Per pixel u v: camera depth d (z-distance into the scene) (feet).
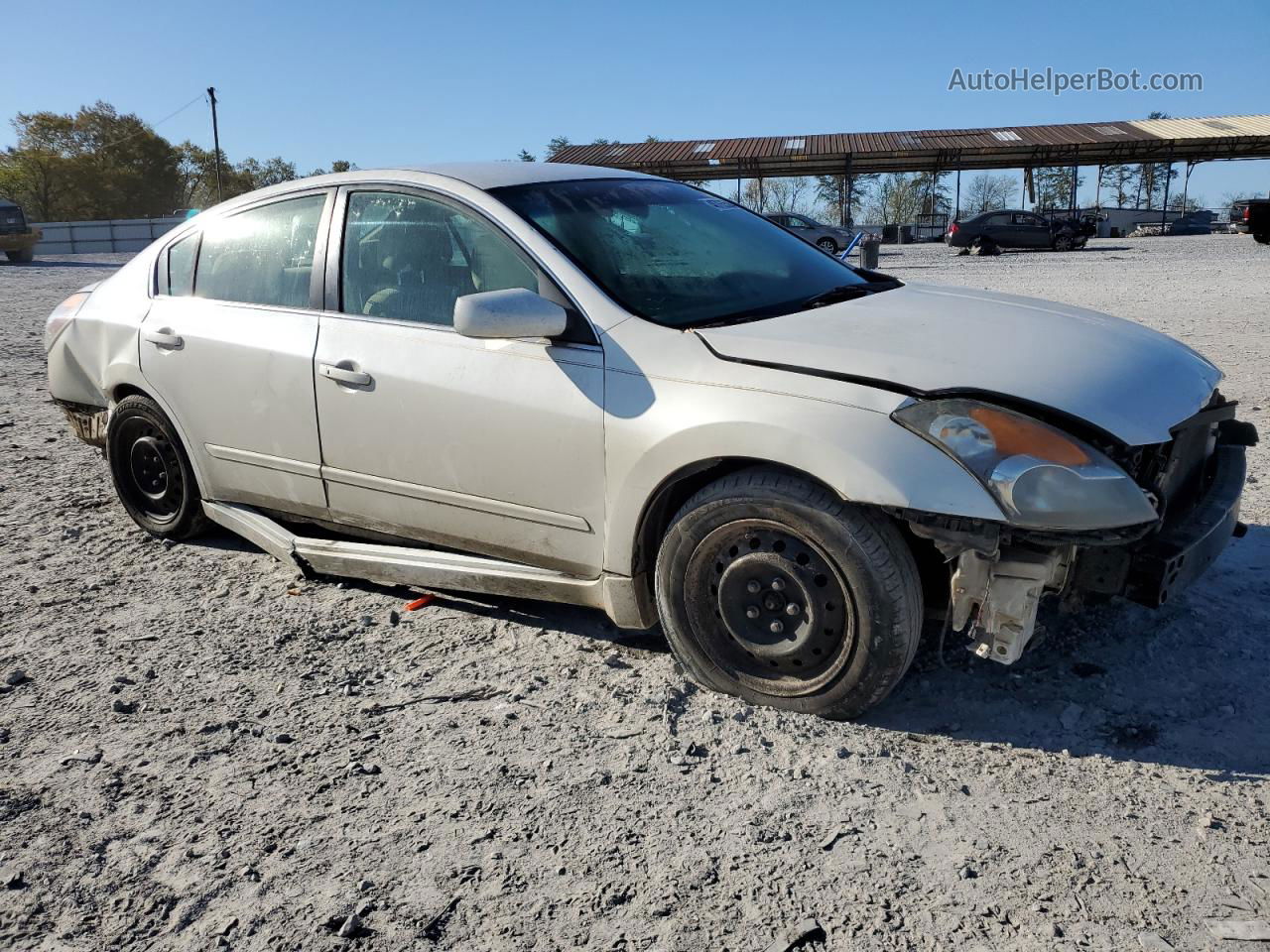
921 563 9.75
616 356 10.36
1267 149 162.81
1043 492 8.68
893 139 160.86
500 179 12.12
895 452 8.87
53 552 15.43
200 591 13.84
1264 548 13.93
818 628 9.66
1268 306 42.14
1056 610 12.03
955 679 10.72
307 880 7.94
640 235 11.92
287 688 11.05
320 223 12.97
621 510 10.40
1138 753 9.30
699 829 8.38
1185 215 162.30
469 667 11.41
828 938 7.14
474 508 11.59
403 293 12.07
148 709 10.67
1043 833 8.18
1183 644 11.23
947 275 72.13
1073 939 7.03
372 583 13.96
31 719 10.52
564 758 9.48
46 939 7.42
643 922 7.36
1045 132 162.40
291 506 13.60
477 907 7.57
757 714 10.03
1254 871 7.63
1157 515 9.12
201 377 13.92
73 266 111.75
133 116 277.44
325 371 12.41
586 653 11.65
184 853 8.31
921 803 8.63
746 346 9.92
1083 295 50.96
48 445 22.38
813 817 8.47
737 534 9.89
